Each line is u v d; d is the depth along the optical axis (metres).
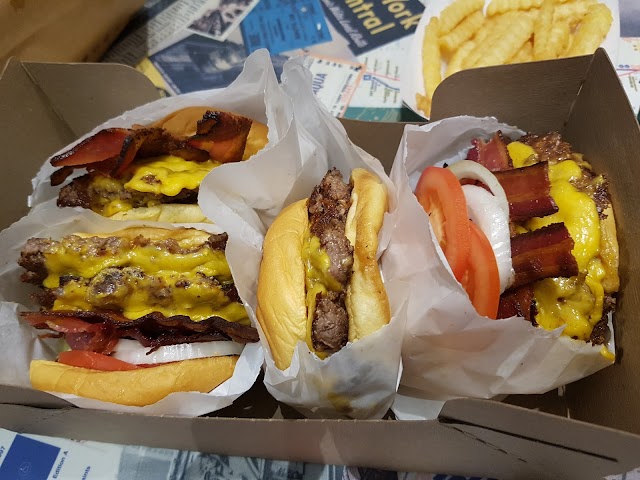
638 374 0.23
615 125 0.25
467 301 0.21
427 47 0.34
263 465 0.25
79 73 0.30
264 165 0.26
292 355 0.23
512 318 0.21
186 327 0.25
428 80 0.33
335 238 0.22
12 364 0.27
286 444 0.23
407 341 0.24
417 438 0.21
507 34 0.33
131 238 0.26
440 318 0.23
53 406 0.23
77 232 0.27
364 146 0.31
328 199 0.24
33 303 0.29
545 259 0.23
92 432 0.25
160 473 0.25
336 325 0.22
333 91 0.36
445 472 0.24
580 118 0.28
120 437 0.25
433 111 0.30
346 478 0.24
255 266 0.26
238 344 0.26
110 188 0.27
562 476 0.21
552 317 0.24
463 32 0.34
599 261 0.24
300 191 0.29
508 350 0.23
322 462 0.24
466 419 0.19
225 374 0.25
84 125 0.33
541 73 0.28
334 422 0.21
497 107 0.30
